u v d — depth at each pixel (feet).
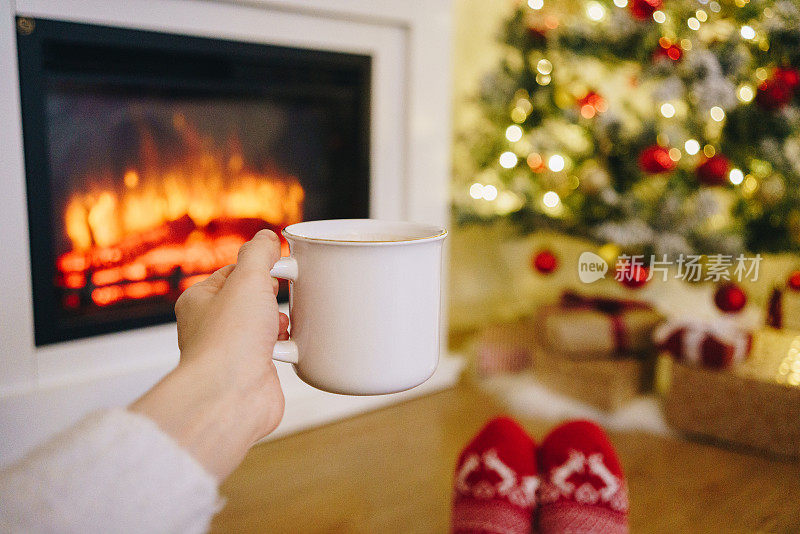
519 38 5.65
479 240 6.98
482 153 5.85
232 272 1.97
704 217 4.99
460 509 4.16
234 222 5.36
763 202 5.08
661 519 4.40
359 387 1.92
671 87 4.81
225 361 1.77
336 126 5.56
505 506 4.10
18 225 4.36
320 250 1.85
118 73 4.61
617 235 5.04
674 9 5.11
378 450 5.05
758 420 5.01
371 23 5.33
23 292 4.41
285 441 5.16
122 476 1.31
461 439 5.20
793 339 5.53
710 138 5.23
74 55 4.45
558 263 5.92
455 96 6.52
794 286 5.47
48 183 4.48
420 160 5.66
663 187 5.30
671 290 6.46
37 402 4.48
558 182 5.47
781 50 5.01
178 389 1.68
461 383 6.07
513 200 5.80
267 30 4.96
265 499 4.52
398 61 5.52
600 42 5.23
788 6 4.84
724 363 5.07
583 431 4.51
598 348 5.59
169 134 5.03
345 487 4.64
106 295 4.87
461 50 6.49
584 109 5.43
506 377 6.15
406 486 4.66
